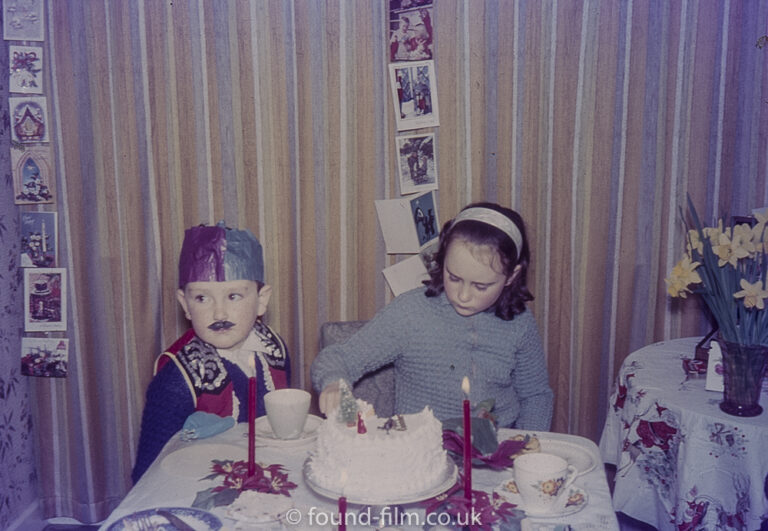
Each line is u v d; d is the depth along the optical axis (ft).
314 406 8.45
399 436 3.92
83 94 7.79
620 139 7.98
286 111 7.98
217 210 8.15
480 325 6.07
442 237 6.17
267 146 8.05
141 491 4.09
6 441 7.78
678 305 8.19
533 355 6.19
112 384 8.32
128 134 7.88
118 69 7.80
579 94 7.91
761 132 7.82
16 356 8.03
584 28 7.80
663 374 6.27
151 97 7.89
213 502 3.95
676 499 5.48
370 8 7.86
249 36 7.88
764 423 5.14
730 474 5.21
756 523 5.14
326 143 8.09
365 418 4.21
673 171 8.00
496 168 8.07
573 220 8.13
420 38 7.86
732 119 7.84
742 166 7.90
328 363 5.72
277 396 4.82
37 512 8.38
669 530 5.62
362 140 8.04
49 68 7.78
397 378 6.40
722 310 5.34
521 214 8.10
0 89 7.57
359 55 7.91
